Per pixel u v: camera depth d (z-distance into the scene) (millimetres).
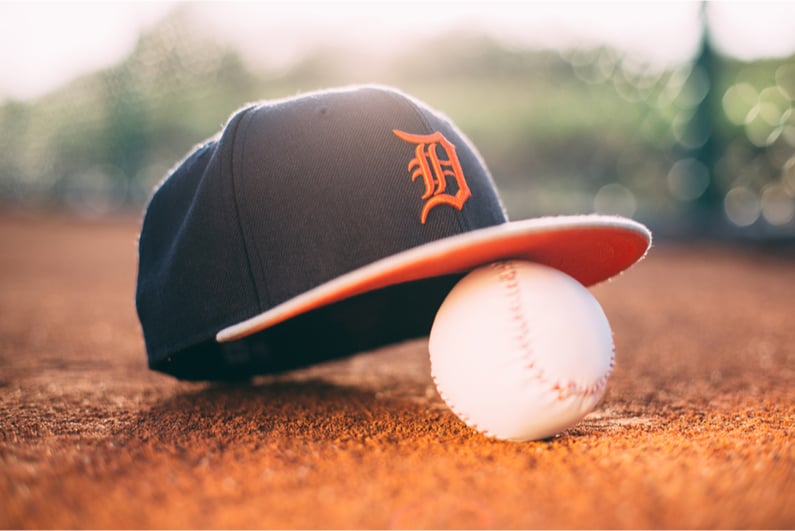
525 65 4832
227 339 516
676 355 797
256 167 523
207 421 539
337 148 521
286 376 685
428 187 515
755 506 417
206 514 416
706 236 2664
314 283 502
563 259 515
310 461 467
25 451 484
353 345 653
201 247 528
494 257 487
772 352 815
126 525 410
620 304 1330
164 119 5152
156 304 551
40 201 4691
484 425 487
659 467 454
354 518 412
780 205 3396
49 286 1471
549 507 417
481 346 478
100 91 5559
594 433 516
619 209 3938
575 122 4152
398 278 481
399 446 488
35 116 5844
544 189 4379
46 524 412
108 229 3273
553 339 473
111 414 559
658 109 3861
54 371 691
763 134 3350
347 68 5172
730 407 587
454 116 4438
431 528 404
